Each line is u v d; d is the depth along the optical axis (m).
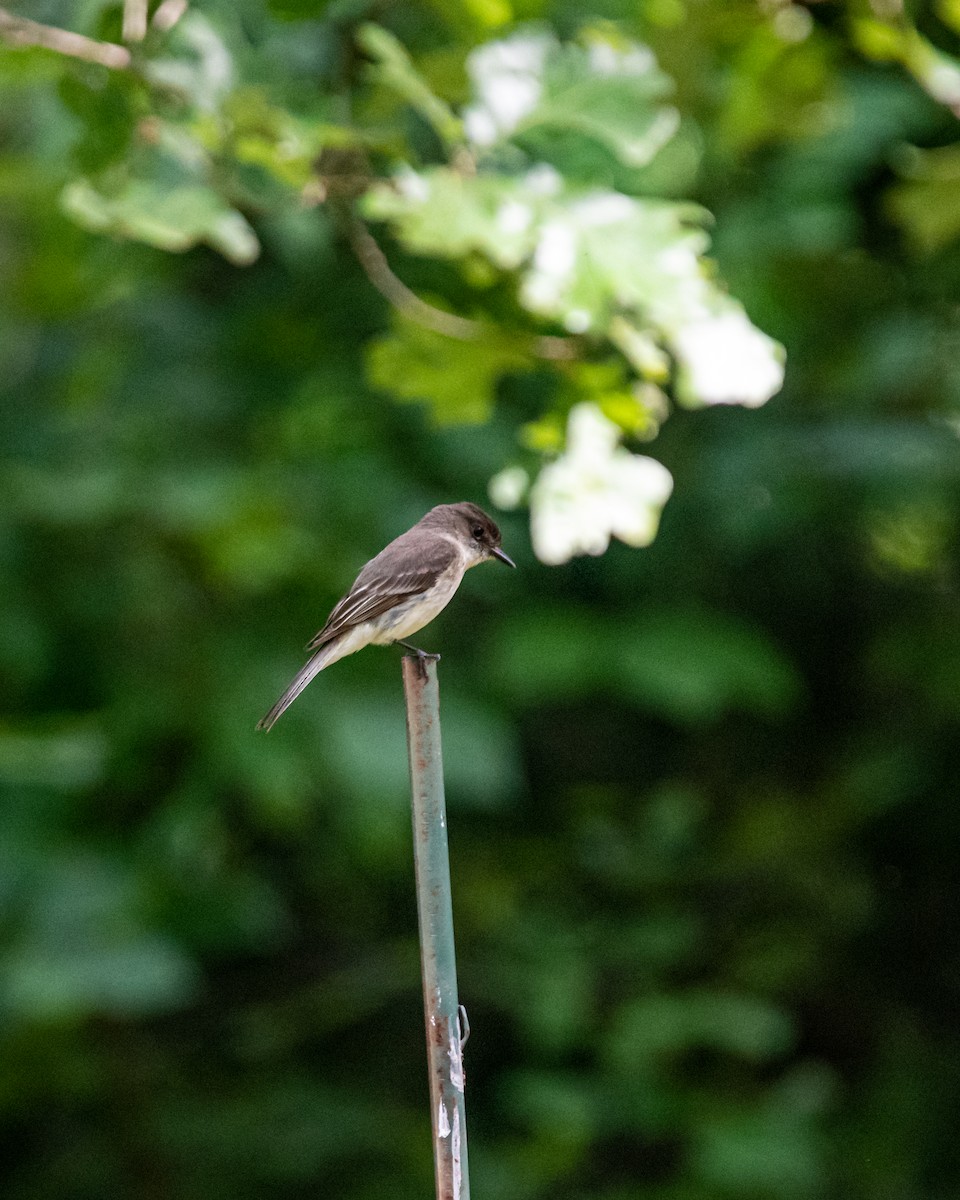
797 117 9.54
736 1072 16.00
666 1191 15.02
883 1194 15.59
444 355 7.82
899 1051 16.77
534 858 17.02
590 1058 16.17
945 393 14.29
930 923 17.22
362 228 7.68
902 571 16.47
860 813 16.42
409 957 16.67
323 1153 15.09
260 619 12.50
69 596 12.24
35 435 12.72
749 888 17.27
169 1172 15.01
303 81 8.36
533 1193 15.37
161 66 7.28
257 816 15.04
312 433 12.77
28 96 11.64
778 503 14.48
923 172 9.54
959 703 15.59
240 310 13.07
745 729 17.72
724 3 8.99
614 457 7.20
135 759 12.37
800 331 14.09
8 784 11.95
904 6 9.45
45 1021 12.84
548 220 6.86
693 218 7.04
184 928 13.11
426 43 9.54
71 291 11.19
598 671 13.82
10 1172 15.27
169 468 12.12
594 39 7.51
